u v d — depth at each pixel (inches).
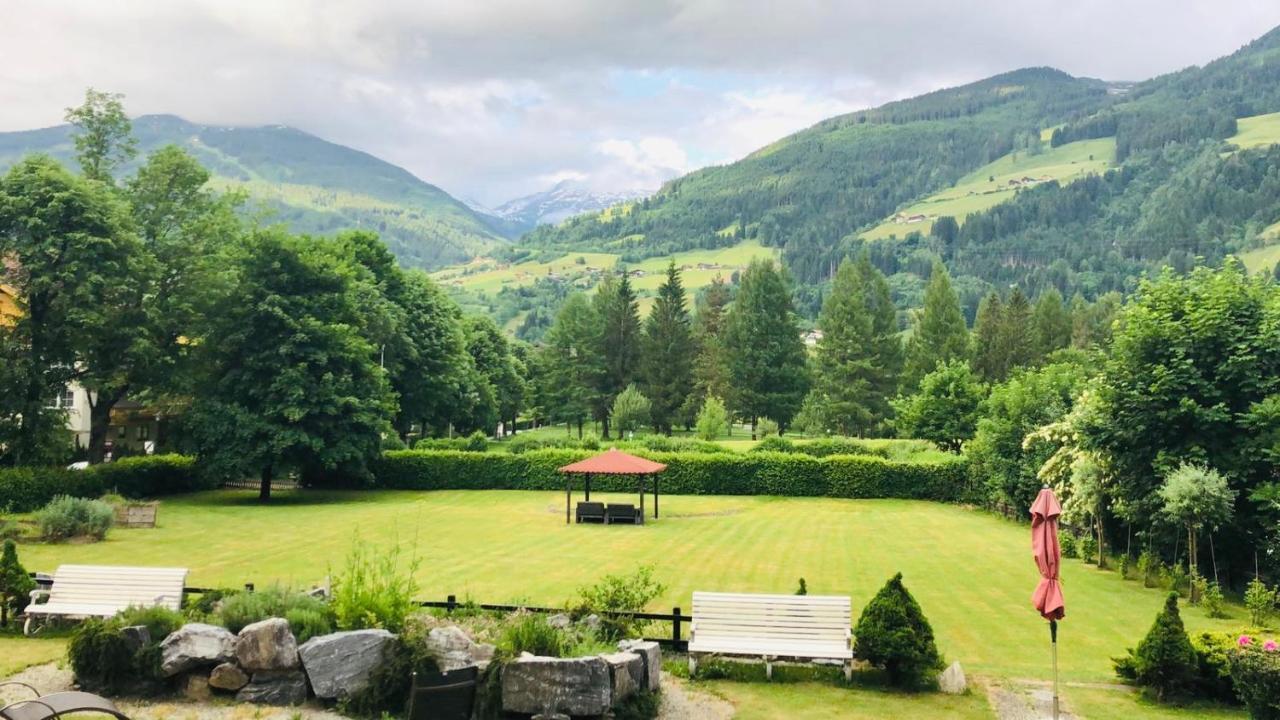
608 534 1386.6
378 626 516.1
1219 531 928.9
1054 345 3959.2
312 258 1845.5
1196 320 962.1
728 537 1366.9
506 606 644.1
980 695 546.0
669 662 592.7
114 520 1272.1
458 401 2994.6
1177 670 539.2
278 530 1376.7
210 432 1713.8
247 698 496.7
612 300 3924.7
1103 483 1055.0
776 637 582.6
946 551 1233.4
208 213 1926.7
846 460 1993.1
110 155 1873.8
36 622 653.9
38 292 1539.1
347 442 1807.3
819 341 3722.9
